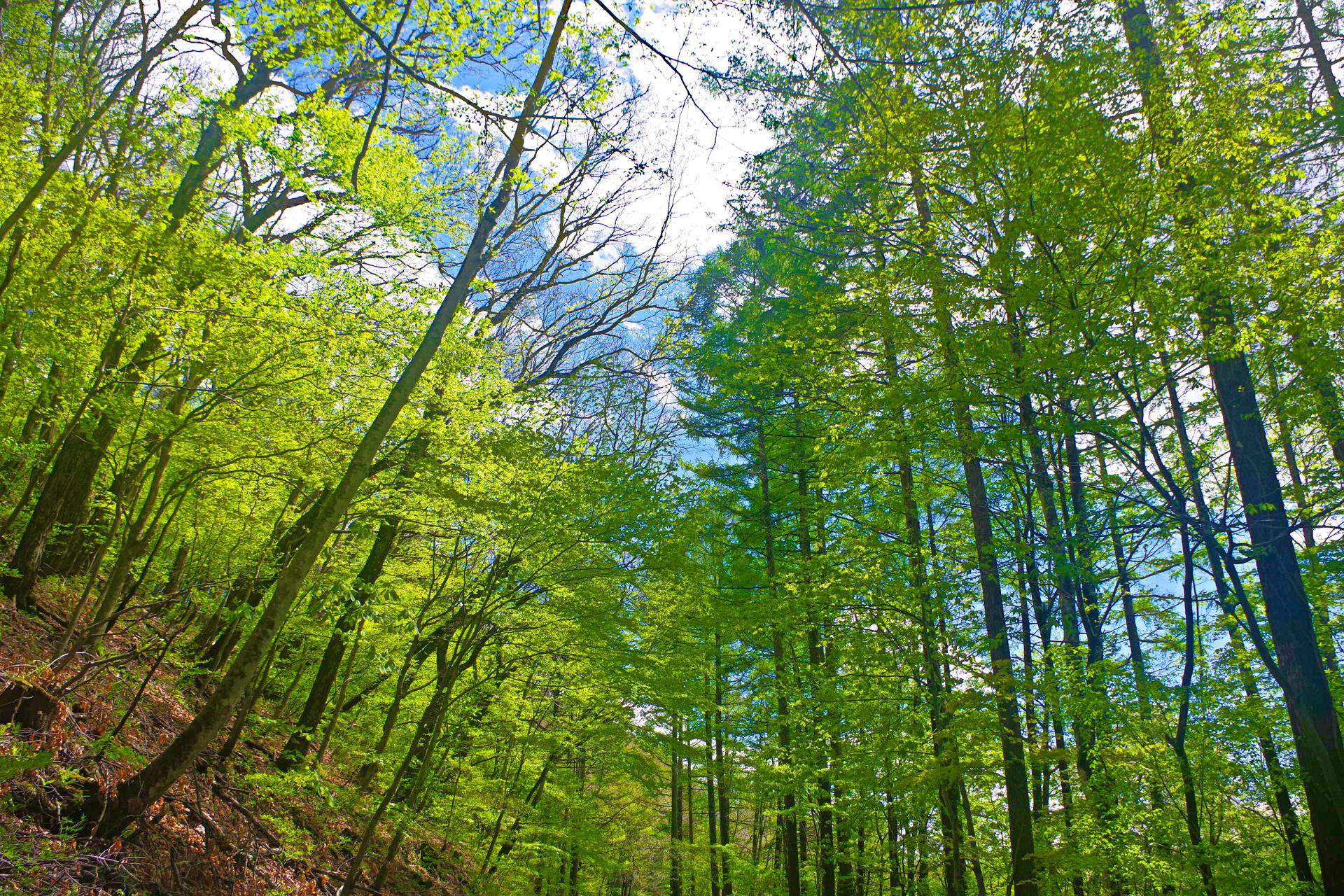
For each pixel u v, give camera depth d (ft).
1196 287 23.63
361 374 25.36
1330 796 23.80
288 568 19.36
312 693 33.35
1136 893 28.63
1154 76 24.99
